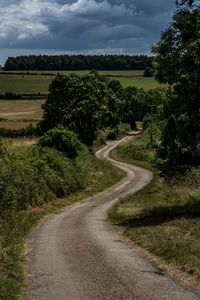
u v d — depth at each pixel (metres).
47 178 27.70
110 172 45.53
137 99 130.12
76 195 31.31
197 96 14.35
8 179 21.19
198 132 14.20
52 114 50.84
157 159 28.64
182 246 9.60
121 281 7.69
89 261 9.62
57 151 34.50
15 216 17.86
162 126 19.31
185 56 15.41
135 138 96.19
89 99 50.19
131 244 11.58
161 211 15.97
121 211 20.58
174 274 7.92
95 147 86.56
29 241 13.52
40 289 7.63
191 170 23.06
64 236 13.98
